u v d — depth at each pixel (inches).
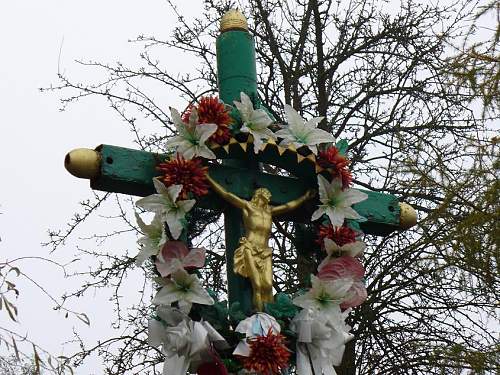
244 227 171.3
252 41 189.9
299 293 166.1
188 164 163.3
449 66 220.8
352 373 294.0
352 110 334.3
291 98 342.6
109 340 283.3
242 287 164.6
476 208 215.8
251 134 171.6
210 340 151.1
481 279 227.5
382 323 303.1
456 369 258.5
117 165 164.2
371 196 185.8
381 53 343.9
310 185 179.5
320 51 345.7
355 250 171.0
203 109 169.8
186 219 168.1
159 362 281.9
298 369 157.9
